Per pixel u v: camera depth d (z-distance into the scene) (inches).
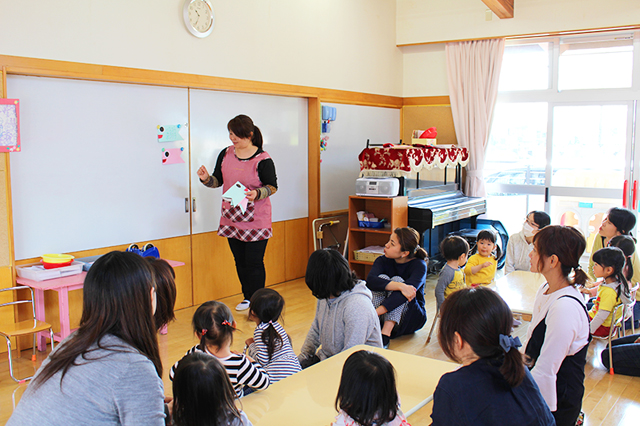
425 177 233.0
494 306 51.6
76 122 152.3
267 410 70.0
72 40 147.9
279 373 94.7
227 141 196.2
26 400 46.9
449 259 152.3
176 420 59.1
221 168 181.0
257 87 202.4
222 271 197.8
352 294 101.6
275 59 209.8
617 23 230.7
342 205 249.4
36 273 136.3
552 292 77.9
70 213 152.6
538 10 244.7
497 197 271.7
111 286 48.4
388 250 148.9
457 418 51.0
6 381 128.6
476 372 52.1
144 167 169.8
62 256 145.0
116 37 157.9
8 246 139.4
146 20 165.2
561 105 251.6
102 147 158.7
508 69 262.7
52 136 147.4
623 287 134.3
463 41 263.1
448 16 265.3
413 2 273.7
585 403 119.7
